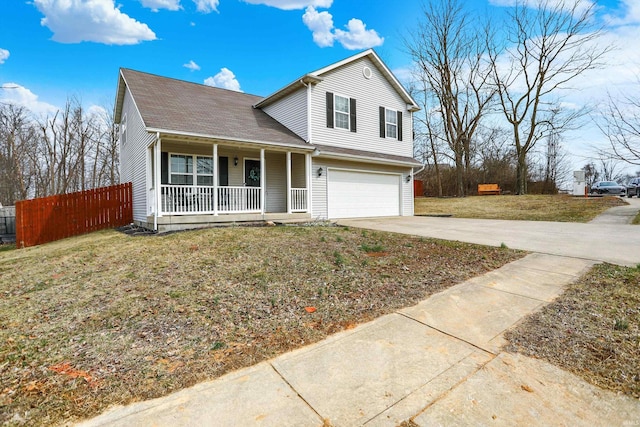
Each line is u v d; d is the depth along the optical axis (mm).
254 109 13922
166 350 2805
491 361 2594
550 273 4777
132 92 10680
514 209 16141
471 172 29609
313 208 12031
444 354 2709
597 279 4402
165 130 8477
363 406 2094
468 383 2318
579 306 3584
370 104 13945
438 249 6371
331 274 4742
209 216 9398
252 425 1926
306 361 2619
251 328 3189
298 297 3934
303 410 2059
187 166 11117
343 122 13008
